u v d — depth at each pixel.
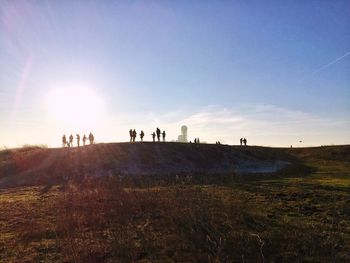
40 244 14.19
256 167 48.66
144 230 15.56
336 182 31.48
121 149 49.38
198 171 42.91
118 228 15.94
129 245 13.54
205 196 22.16
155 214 18.22
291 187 27.42
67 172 40.22
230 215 17.33
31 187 33.03
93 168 41.59
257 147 65.00
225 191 24.78
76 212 18.91
